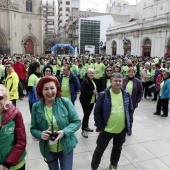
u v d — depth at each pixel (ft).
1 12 124.47
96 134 18.07
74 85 18.30
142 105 29.43
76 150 15.11
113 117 11.37
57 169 9.32
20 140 7.48
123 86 17.53
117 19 181.98
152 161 13.83
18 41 134.51
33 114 8.60
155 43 97.50
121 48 127.13
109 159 13.89
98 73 36.37
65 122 8.50
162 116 23.85
